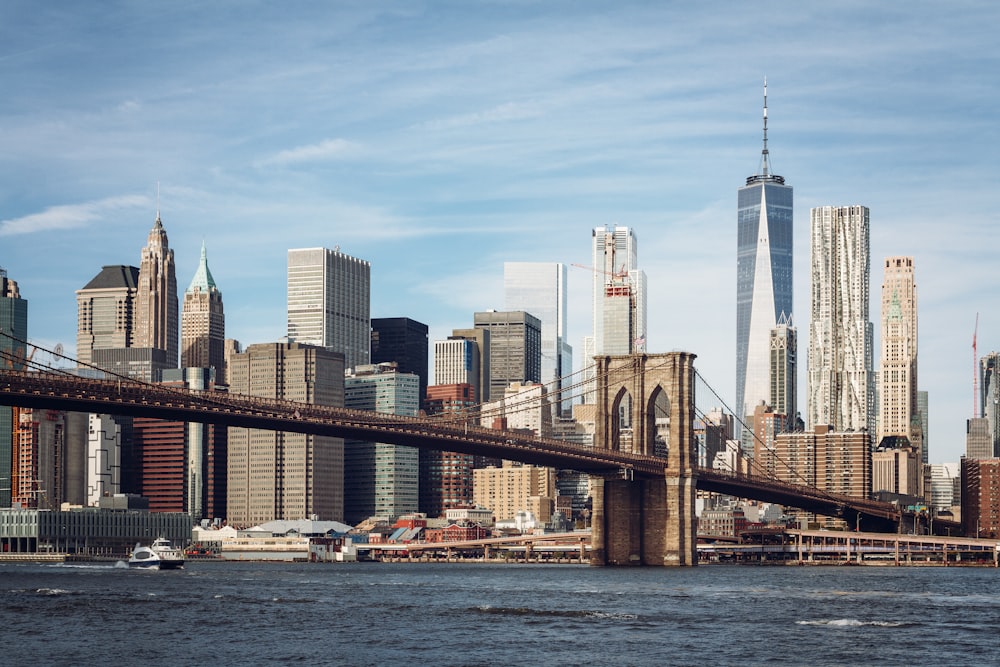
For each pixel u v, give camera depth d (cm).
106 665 12775
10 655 13350
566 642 14400
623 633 15200
